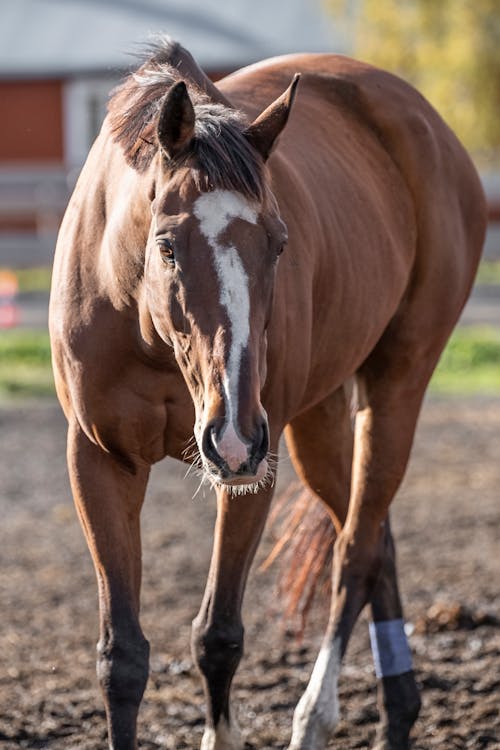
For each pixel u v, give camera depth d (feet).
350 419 28.09
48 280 122.62
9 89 149.48
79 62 147.74
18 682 30.40
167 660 31.94
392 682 26.63
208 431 18.15
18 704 28.76
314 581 28.84
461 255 28.40
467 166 29.40
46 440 60.13
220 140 19.06
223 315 18.42
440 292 27.78
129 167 21.52
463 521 45.21
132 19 155.53
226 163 18.84
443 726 27.40
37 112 149.48
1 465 55.21
